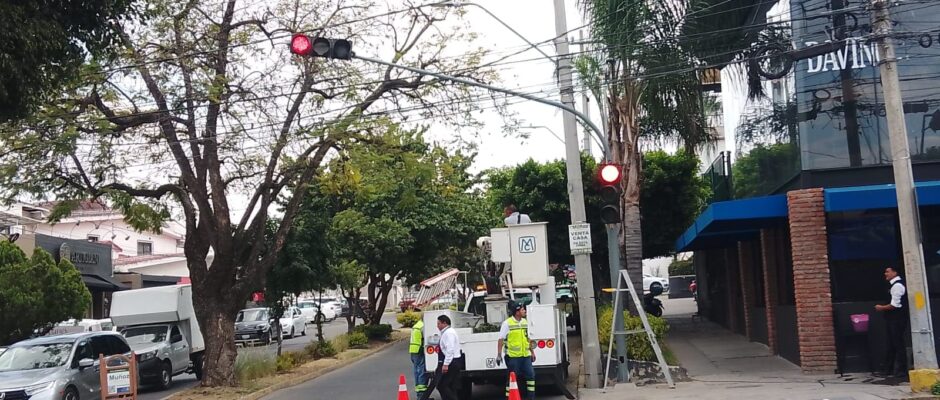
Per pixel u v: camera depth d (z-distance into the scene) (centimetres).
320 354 2650
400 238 3077
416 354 1496
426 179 1941
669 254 3122
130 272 4500
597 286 3005
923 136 1495
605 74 1748
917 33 1477
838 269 1529
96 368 1752
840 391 1292
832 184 1512
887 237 1515
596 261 3019
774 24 1645
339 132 1781
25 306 2544
